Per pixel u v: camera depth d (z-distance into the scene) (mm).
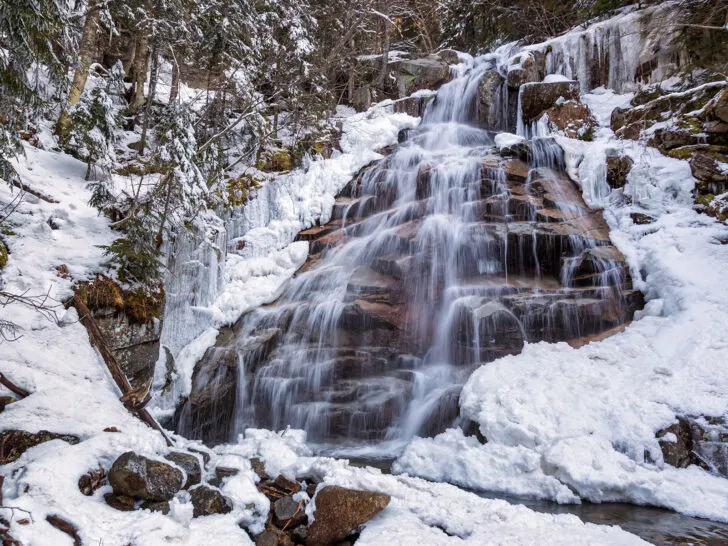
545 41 14703
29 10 4395
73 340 4988
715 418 4758
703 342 5637
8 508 2666
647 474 4391
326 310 7660
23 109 5457
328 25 15211
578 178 9141
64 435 3656
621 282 7320
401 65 15672
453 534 3266
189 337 7496
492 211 8586
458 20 19562
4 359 4324
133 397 4539
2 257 5316
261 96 11266
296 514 3416
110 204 6789
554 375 5715
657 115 9648
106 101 7906
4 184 6453
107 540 2754
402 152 11164
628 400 5137
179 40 10859
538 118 11344
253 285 8586
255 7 12148
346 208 10227
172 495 3277
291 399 6809
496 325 6879
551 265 8039
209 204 8609
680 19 10781
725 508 4008
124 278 5945
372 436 6223
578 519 3535
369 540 3078
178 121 6797
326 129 11758
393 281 8000
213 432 6855
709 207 7637
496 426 5176
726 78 9188
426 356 7215
